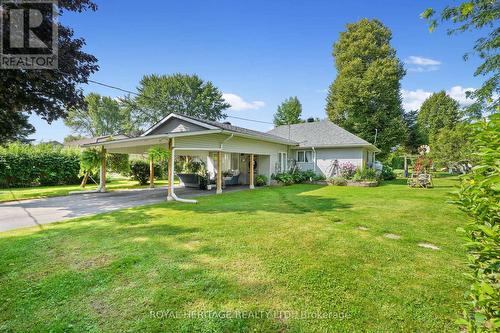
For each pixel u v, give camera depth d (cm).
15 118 950
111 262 356
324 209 741
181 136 943
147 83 3647
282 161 1702
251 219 609
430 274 317
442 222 582
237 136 1226
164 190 1323
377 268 335
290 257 372
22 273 324
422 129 3331
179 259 365
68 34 873
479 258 157
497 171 135
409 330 217
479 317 130
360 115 2427
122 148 1384
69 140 4516
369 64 2467
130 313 243
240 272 324
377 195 1060
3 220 620
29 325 228
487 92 690
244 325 225
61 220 617
